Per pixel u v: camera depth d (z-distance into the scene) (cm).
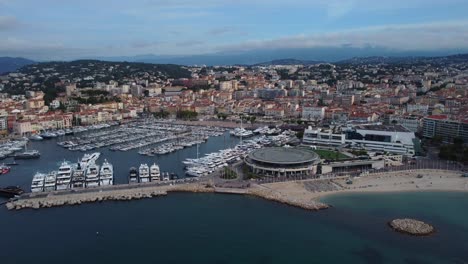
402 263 19812
